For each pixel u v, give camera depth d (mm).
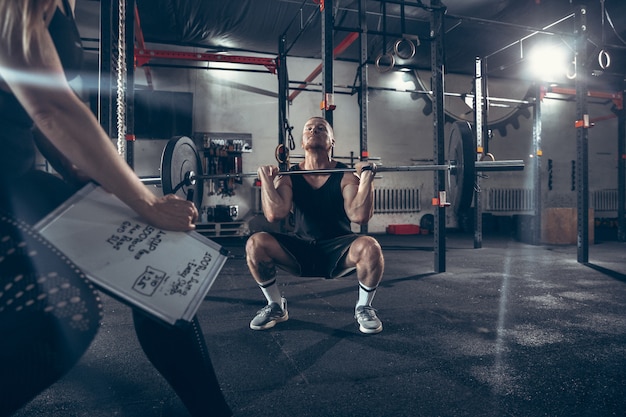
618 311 1952
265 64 5109
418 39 2924
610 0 4422
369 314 1622
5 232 433
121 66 1374
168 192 1912
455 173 2344
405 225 6930
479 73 4672
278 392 1095
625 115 5598
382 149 7082
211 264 648
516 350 1415
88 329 479
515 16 4840
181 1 4426
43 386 469
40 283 449
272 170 1636
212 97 6277
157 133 6000
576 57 3508
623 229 5527
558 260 3738
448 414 978
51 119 469
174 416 974
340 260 1581
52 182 576
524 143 7715
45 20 499
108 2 1982
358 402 1038
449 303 2117
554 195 8094
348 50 6070
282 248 1575
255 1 4523
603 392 1095
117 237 566
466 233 6914
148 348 647
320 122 1691
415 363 1299
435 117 3027
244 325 1732
